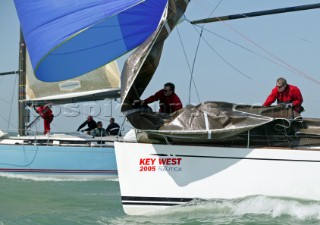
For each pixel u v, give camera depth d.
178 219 25.73
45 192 37.09
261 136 26.66
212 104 26.58
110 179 45.97
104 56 35.50
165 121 26.39
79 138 46.75
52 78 35.00
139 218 26.08
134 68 26.20
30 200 33.72
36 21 34.22
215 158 26.16
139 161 26.20
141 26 34.94
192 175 26.12
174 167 26.16
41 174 44.88
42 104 48.41
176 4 27.25
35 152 44.97
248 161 26.11
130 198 26.11
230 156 26.16
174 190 26.08
